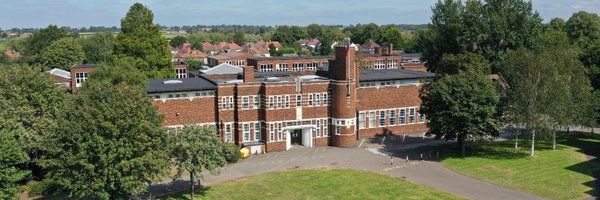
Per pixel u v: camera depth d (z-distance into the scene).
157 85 76.88
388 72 94.19
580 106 75.31
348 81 79.19
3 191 47.12
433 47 122.31
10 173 48.09
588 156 72.81
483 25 110.06
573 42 158.00
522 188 58.56
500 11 111.06
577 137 85.94
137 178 46.53
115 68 74.12
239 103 77.06
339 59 80.44
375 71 95.44
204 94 76.31
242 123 77.62
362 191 56.84
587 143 81.44
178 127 74.88
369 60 138.88
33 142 56.06
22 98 58.78
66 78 118.75
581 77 76.25
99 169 45.22
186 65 121.12
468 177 63.03
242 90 77.00
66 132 45.50
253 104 78.06
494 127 69.06
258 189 57.50
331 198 54.47
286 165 69.06
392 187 58.41
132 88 50.16
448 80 71.38
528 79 71.88
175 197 54.38
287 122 78.75
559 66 74.62
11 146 48.31
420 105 82.19
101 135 45.59
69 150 45.47
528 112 71.69
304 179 61.47
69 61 160.62
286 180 61.09
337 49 80.75
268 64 130.25
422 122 91.69
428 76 90.00
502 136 86.56
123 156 45.56
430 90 73.50
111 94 48.38
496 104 70.75
